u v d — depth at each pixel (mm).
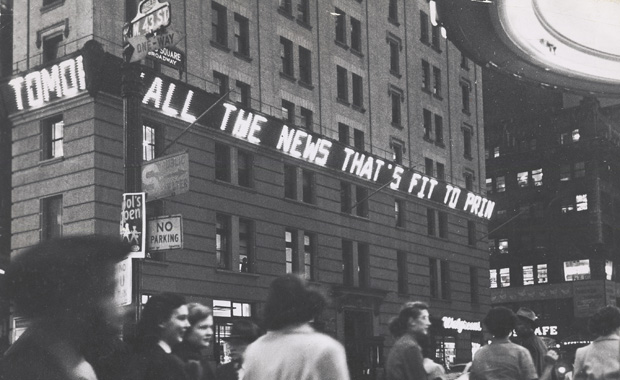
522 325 9102
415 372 7191
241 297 36562
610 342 8039
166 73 34375
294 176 41469
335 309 42156
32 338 2258
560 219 80625
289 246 40719
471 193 57719
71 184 31109
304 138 41188
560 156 81062
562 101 82562
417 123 52594
